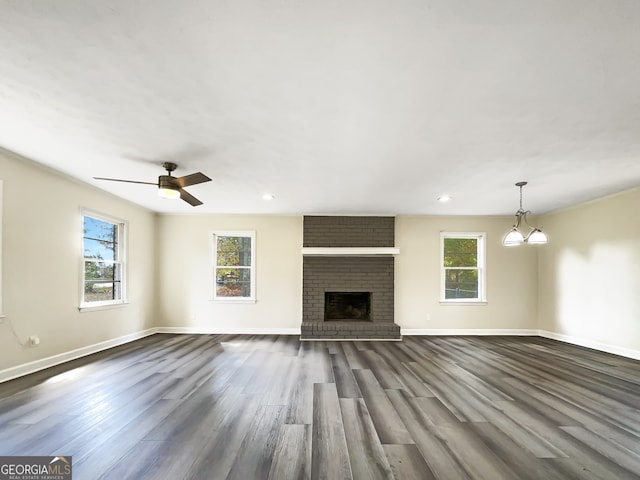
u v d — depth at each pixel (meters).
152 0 1.40
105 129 2.67
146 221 5.94
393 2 1.42
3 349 3.32
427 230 6.35
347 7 1.44
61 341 4.03
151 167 3.61
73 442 2.17
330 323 5.85
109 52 1.73
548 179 3.99
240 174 3.83
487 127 2.60
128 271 5.39
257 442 2.20
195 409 2.72
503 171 3.69
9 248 3.35
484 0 1.40
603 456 2.08
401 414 2.65
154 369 3.84
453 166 3.52
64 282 4.05
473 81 1.99
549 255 6.05
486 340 5.74
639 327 4.46
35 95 2.16
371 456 2.04
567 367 4.06
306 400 2.93
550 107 2.29
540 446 2.19
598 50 1.69
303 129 2.64
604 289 4.95
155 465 1.93
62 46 1.68
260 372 3.76
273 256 6.30
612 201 4.81
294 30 1.57
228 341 5.49
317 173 3.78
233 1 1.40
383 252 6.00
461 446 2.17
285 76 1.94
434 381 3.49
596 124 2.54
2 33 1.59
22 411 2.65
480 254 6.39
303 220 6.29
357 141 2.88
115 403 2.83
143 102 2.25
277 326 6.23
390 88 2.07
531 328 6.27
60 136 2.81
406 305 6.27
